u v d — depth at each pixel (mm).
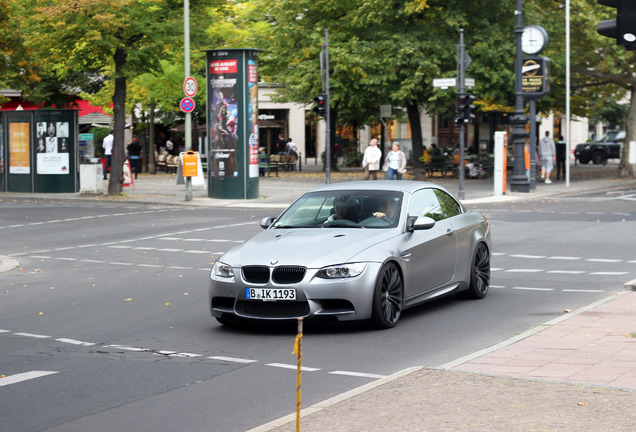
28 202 35500
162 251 20516
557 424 6406
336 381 8562
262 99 73188
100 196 37062
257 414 7434
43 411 7676
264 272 10859
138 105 59406
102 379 8836
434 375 8039
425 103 45344
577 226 23859
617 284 14586
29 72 39469
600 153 67250
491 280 15422
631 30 7719
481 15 44156
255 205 32469
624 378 7871
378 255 11062
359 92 45094
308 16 48438
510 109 49906
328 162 37969
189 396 8094
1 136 40656
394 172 36656
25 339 11023
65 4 32594
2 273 17594
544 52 44875
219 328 11586
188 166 34156
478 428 6383
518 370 8312
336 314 10688
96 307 13359
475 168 48469
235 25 54688
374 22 44438
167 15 36156
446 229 12719
